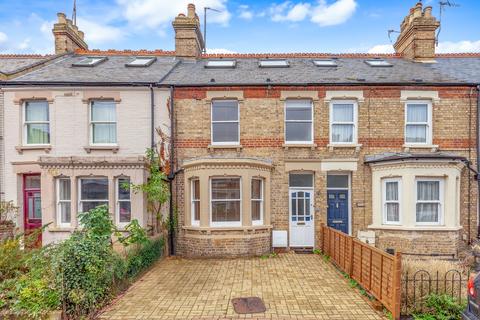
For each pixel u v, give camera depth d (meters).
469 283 5.41
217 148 12.19
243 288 7.89
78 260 6.40
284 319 6.17
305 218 12.35
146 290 7.81
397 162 11.30
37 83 11.95
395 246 11.33
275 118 12.24
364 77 12.66
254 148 12.21
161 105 12.30
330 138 12.25
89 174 11.04
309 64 14.55
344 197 12.38
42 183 11.03
